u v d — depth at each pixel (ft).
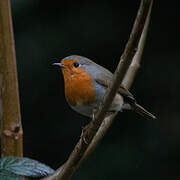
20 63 42.29
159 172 42.50
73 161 12.92
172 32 45.75
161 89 45.03
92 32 44.19
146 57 45.55
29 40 42.50
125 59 11.53
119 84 12.07
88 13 44.27
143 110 23.88
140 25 10.95
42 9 42.86
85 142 12.84
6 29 13.61
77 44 43.88
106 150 42.73
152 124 43.60
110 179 41.88
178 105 44.55
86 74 19.81
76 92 19.75
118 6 44.78
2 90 13.61
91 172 41.98
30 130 43.29
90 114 20.33
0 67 13.64
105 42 44.50
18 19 42.27
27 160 12.82
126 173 42.27
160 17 45.88
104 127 15.19
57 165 43.45
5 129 13.60
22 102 42.93
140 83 45.11
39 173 12.55
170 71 45.21
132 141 43.29
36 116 43.32
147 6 10.64
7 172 12.22
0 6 13.67
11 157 12.82
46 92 43.14
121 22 44.73
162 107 44.70
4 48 13.61
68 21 43.68
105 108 12.51
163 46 45.68
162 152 43.16
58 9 43.39
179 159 42.80
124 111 43.55
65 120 43.60
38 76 42.78
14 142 13.62
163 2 45.88
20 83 42.57
